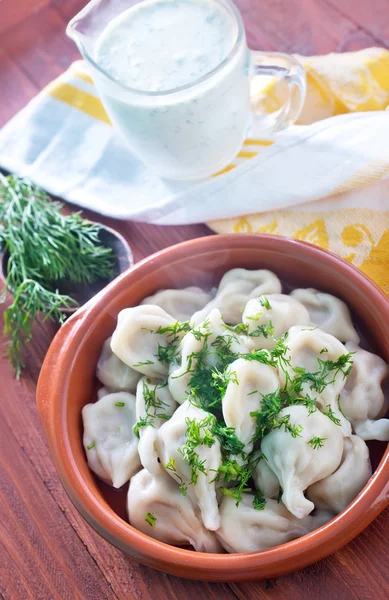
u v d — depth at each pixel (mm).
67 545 461
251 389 426
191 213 532
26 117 585
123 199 556
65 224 532
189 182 555
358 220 508
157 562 392
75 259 523
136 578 447
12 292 521
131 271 460
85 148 573
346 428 423
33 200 534
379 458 431
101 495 428
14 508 477
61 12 620
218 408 430
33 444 494
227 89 499
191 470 410
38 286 496
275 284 467
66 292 530
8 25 622
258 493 422
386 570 427
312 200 517
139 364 447
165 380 452
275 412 414
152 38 508
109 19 516
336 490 416
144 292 470
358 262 502
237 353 435
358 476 416
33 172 571
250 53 522
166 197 545
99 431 447
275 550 384
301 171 516
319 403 426
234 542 412
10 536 469
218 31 502
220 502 418
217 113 506
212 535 418
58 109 583
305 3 587
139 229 551
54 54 612
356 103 539
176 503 417
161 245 545
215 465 410
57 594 450
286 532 415
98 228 526
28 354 520
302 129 522
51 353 448
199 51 501
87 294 527
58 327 523
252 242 459
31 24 621
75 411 444
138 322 446
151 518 416
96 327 453
